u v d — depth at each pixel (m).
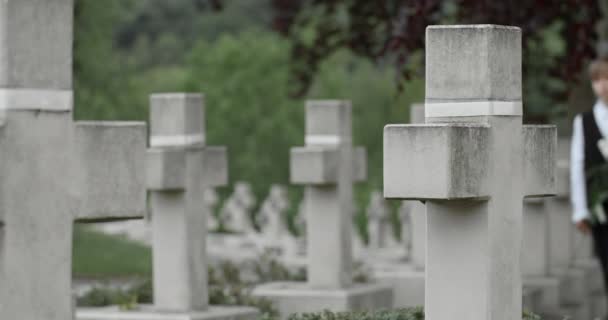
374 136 76.94
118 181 10.48
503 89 11.33
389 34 28.14
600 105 19.62
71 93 10.19
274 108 74.19
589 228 19.72
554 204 25.98
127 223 52.31
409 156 10.58
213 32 103.94
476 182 10.90
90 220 10.38
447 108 11.25
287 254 41.88
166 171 18.06
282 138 73.81
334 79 74.50
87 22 46.62
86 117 47.09
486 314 11.25
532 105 30.86
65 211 10.18
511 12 26.64
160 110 18.41
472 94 11.16
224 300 19.83
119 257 39.25
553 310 23.44
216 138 73.81
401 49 26.12
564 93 29.64
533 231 24.05
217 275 22.98
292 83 33.00
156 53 99.81
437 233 11.38
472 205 11.24
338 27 31.88
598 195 19.45
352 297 20.86
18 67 9.87
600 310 27.98
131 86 48.34
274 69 74.50
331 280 21.58
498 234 11.35
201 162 18.56
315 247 21.66
